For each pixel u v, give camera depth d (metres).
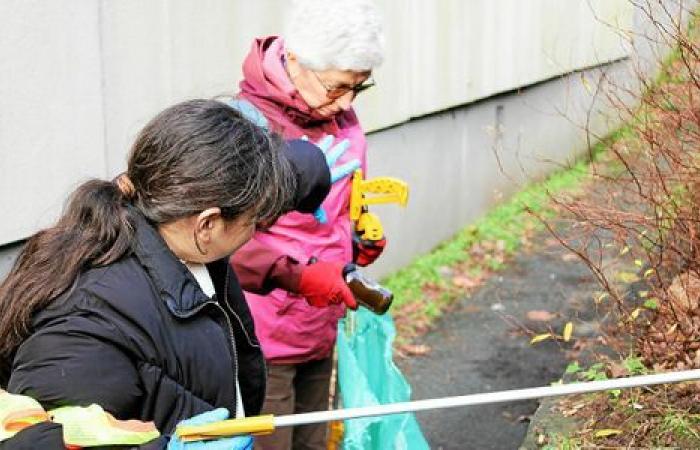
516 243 7.03
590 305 5.85
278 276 3.09
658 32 4.55
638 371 3.57
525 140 8.11
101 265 2.02
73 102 4.17
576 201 4.79
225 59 4.98
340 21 3.03
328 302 3.09
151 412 2.03
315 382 3.58
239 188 1.98
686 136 3.67
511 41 7.65
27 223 4.05
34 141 4.03
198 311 2.08
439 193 7.04
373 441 3.31
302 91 3.16
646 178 3.89
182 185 1.96
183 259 2.11
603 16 7.25
